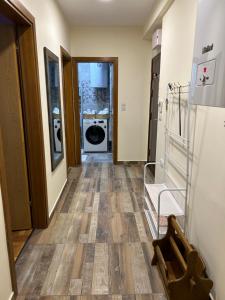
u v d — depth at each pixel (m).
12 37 1.95
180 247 1.83
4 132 2.13
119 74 4.31
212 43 1.06
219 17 1.00
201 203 1.70
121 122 4.52
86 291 1.66
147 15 3.53
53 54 2.70
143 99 4.43
